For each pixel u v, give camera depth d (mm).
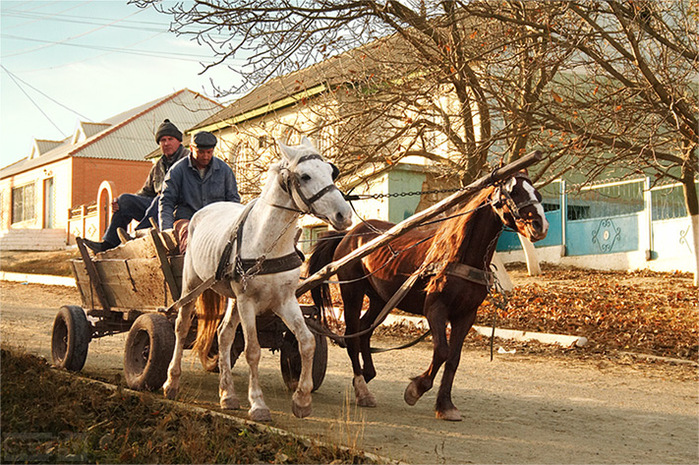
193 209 7898
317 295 7781
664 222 18375
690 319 12375
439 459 5086
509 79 13016
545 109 12516
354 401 7223
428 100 13062
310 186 5379
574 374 9180
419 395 6445
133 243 7484
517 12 12836
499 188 6188
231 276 5805
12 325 12688
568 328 12344
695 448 5684
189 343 7051
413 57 13422
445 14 11867
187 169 7914
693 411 7145
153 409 5684
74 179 39906
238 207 6691
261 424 5352
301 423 5984
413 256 6910
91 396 5848
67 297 19906
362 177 14367
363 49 13555
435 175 20750
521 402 7410
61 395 5809
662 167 13852
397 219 20453
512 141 13430
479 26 13477
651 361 10070
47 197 43812
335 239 8055
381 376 8883
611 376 9062
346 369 9359
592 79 13164
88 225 36625
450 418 6352
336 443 4949
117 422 5246
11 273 27734
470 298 6387
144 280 7363
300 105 14664
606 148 12188
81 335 7730
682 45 12328
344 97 14945
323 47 12648
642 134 12391
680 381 8773
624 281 16859
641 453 5488
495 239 6438
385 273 7148
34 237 39219
